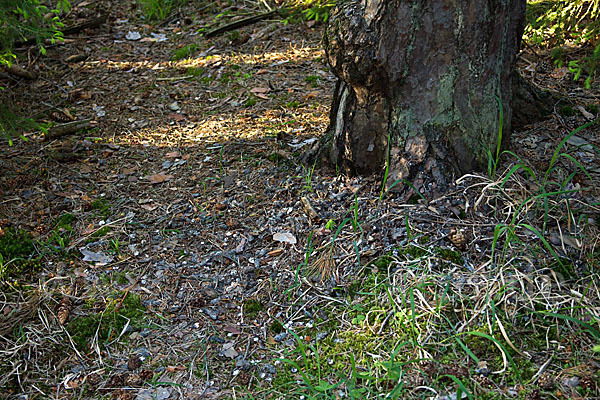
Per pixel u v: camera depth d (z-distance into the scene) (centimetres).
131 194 377
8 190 384
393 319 265
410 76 307
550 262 276
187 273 310
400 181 309
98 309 292
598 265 274
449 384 235
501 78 321
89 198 376
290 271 302
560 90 419
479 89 310
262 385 251
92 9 661
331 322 274
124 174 399
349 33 304
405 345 254
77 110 487
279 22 594
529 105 378
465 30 297
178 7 654
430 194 312
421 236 296
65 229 346
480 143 318
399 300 270
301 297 288
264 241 323
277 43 560
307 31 573
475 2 293
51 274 314
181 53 565
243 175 377
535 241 286
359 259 290
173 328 281
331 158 358
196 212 351
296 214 333
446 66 304
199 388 252
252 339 273
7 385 257
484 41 302
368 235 305
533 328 251
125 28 629
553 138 360
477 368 240
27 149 432
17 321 284
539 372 234
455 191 310
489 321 254
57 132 449
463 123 313
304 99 468
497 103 318
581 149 349
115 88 517
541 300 260
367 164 335
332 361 256
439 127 312
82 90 514
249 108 464
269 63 528
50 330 281
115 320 285
